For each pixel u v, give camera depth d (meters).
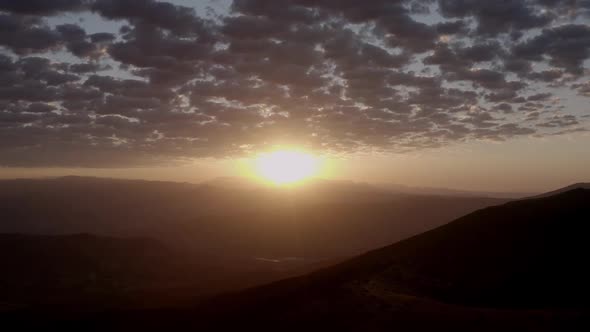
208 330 31.77
